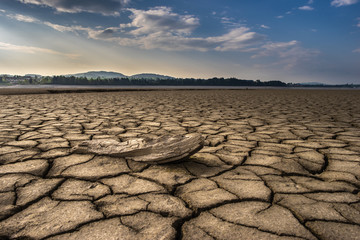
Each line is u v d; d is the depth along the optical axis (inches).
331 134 119.9
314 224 41.4
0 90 535.5
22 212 44.7
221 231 39.3
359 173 65.9
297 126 144.4
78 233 38.6
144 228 40.0
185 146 71.1
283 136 114.9
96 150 78.3
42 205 47.3
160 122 155.5
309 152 85.8
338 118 181.0
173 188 55.6
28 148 86.0
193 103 310.2
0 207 46.3
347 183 59.2
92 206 47.1
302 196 51.9
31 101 308.0
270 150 88.4
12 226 40.3
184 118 174.6
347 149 90.3
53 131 120.0
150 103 301.9
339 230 39.7
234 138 109.6
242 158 78.2
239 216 43.8
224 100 374.3
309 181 60.4
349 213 45.1
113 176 62.4
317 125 148.3
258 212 45.2
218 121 162.1
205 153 84.1
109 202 48.8
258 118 178.5
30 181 58.4
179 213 44.8
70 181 58.9
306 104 315.3
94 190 54.2
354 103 339.6
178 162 73.1
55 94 510.0
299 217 43.5
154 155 71.4
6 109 210.5
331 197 51.5
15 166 68.0
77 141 98.5
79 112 200.2
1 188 54.3
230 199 50.3
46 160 73.0
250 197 51.2
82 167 67.9
